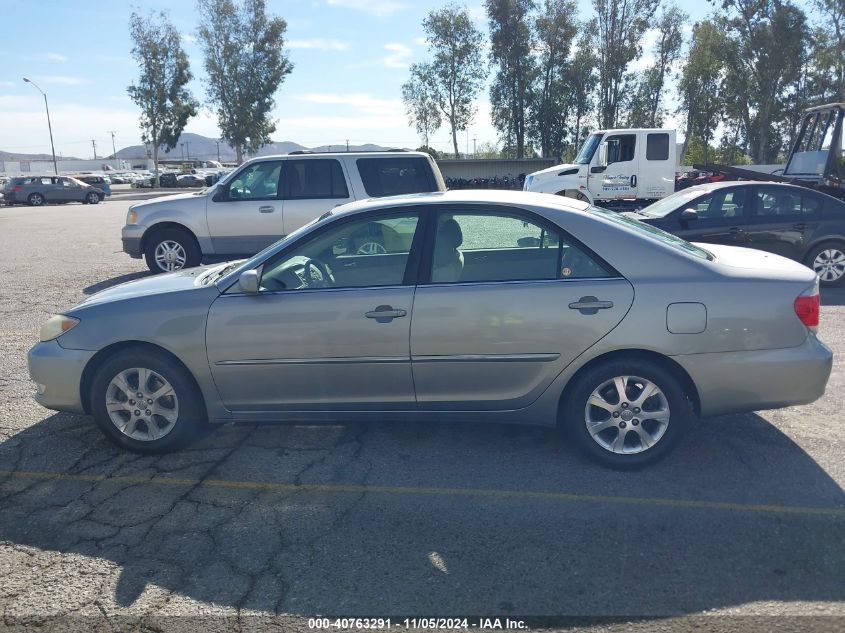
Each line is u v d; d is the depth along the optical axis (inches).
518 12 1850.4
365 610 116.9
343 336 167.0
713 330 158.6
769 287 160.2
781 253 383.2
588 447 166.9
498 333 163.2
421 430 194.5
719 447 179.9
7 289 413.4
